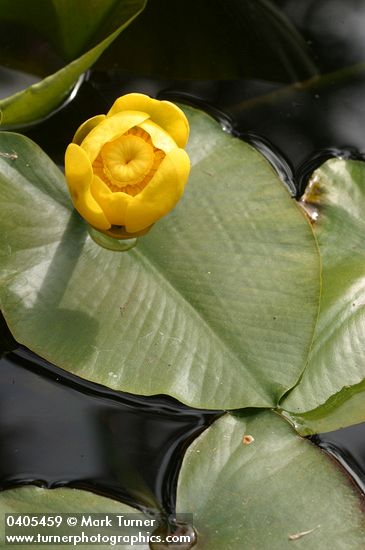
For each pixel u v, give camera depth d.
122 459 1.09
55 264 1.12
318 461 1.08
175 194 1.07
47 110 1.20
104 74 1.24
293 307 1.12
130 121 1.08
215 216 1.14
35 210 1.12
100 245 1.12
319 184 1.18
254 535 1.06
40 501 1.06
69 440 1.10
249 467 1.08
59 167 1.18
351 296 1.14
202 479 1.08
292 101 1.25
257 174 1.16
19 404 1.11
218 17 1.28
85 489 1.08
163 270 1.13
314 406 1.11
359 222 1.17
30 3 1.21
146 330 1.11
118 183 1.08
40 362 1.12
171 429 1.11
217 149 1.17
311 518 1.07
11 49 1.24
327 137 1.23
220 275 1.13
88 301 1.11
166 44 1.26
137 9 1.19
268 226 1.14
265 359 1.11
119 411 1.11
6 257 1.11
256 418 1.10
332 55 1.27
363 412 1.10
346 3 1.30
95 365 1.10
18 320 1.10
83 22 1.21
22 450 1.09
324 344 1.12
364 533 1.07
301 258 1.14
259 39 1.28
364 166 1.20
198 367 1.10
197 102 1.24
